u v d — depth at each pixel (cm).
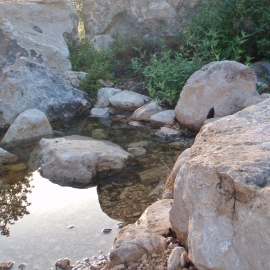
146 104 649
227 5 705
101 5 916
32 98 651
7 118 630
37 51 780
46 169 448
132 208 366
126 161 471
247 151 215
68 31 860
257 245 180
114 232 326
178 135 560
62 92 682
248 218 185
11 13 779
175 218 260
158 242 266
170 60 696
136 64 738
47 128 585
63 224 342
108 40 898
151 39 862
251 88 555
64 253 301
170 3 855
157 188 404
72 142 495
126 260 260
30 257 298
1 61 743
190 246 215
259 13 701
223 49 709
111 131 592
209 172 206
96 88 729
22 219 353
